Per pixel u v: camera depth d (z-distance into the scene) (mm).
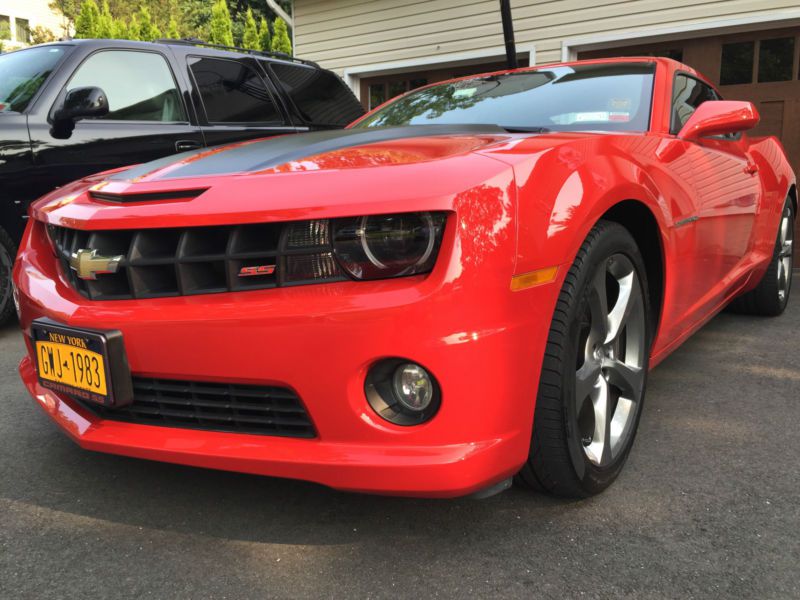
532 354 1465
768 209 3375
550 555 1521
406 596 1383
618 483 1865
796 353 3158
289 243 1451
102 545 1584
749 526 1633
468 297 1354
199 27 35625
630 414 1919
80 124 3844
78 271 1632
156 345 1514
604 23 6855
